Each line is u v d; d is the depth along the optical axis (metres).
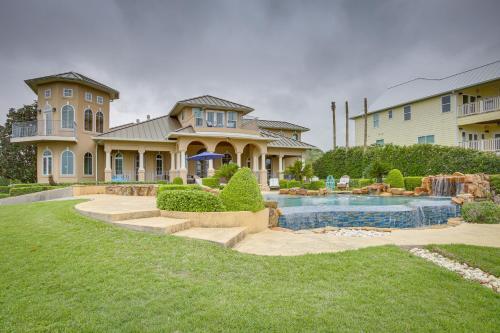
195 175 30.14
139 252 5.96
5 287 4.54
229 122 32.00
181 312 3.81
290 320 3.64
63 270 5.10
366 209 12.24
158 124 32.12
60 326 3.52
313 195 21.09
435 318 3.73
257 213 9.49
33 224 8.23
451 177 19.34
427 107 30.36
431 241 7.65
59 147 27.91
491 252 6.49
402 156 27.00
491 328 3.53
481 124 28.28
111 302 4.07
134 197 16.33
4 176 34.31
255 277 5.08
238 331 3.41
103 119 31.36
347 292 4.46
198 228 8.48
